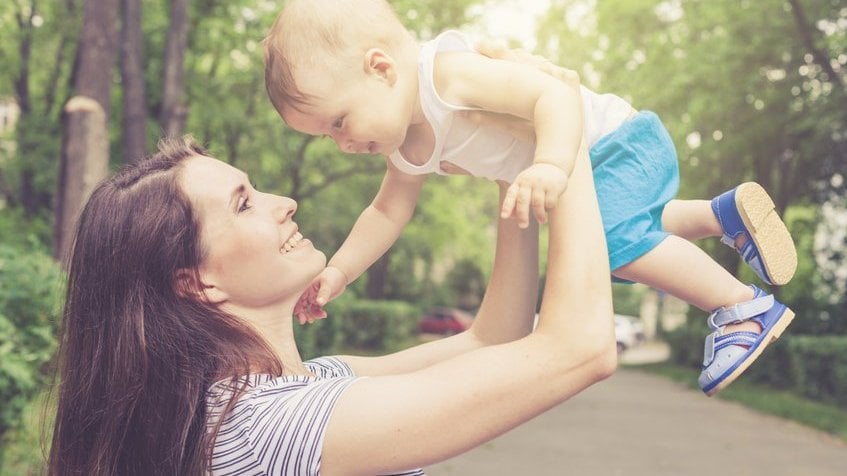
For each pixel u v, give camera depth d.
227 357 1.62
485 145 1.92
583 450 9.71
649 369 29.81
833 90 17.83
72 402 1.66
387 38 1.82
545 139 1.65
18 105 23.08
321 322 20.34
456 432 1.48
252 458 1.52
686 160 22.72
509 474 8.05
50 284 6.01
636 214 1.90
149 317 1.63
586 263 1.55
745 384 20.92
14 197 21.36
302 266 1.73
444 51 1.88
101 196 1.71
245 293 1.70
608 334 1.52
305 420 1.50
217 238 1.67
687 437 11.35
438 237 35.16
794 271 1.97
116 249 1.66
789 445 10.95
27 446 5.39
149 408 1.59
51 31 21.91
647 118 2.01
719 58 19.98
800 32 18.23
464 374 1.50
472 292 54.56
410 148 1.98
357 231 2.13
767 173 22.62
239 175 1.74
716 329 1.91
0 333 5.37
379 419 1.47
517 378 1.49
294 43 1.80
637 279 1.93
